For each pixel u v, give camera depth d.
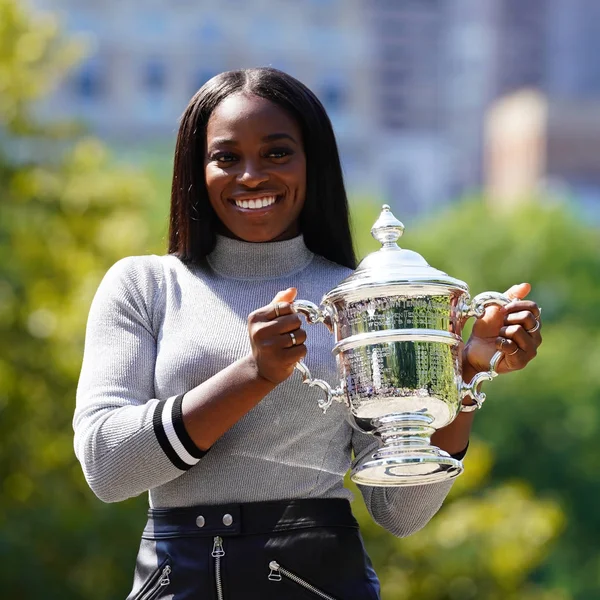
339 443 4.57
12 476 18.31
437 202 128.38
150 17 118.75
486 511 18.16
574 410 42.06
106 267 19.33
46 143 20.02
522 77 137.00
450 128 132.00
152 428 4.23
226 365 4.47
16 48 20.06
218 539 4.36
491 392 42.00
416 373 4.30
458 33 133.50
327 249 4.89
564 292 52.72
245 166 4.59
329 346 4.57
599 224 59.19
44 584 17.33
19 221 19.08
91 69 116.50
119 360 4.48
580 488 41.50
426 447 4.29
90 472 4.30
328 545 4.39
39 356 18.30
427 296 4.33
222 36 120.69
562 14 138.88
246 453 4.42
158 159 51.81
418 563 17.56
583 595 38.78
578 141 120.31
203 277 4.67
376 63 129.62
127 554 17.59
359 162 127.00
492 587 17.95
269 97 4.64
